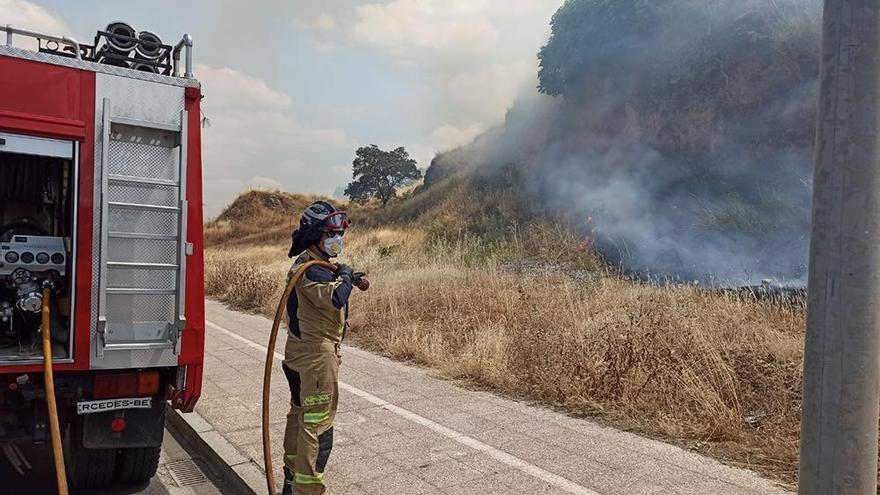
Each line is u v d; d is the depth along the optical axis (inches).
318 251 162.2
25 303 160.1
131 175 161.0
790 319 325.4
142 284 162.4
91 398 164.7
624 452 196.2
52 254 170.4
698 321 304.7
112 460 187.3
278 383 292.7
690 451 196.2
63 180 181.5
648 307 317.4
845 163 93.8
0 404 162.9
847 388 94.6
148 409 174.2
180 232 164.1
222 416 244.4
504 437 211.3
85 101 155.9
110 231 158.2
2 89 148.1
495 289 438.0
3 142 147.0
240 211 2158.0
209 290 659.4
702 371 237.8
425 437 212.5
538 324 328.8
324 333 156.7
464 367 289.7
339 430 220.5
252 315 506.0
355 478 181.3
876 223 93.4
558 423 224.7
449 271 538.0
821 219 96.4
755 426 208.7
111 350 159.3
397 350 335.0
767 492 166.1
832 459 95.9
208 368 323.0
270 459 164.1
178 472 209.0
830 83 95.1
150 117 162.6
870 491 95.5
